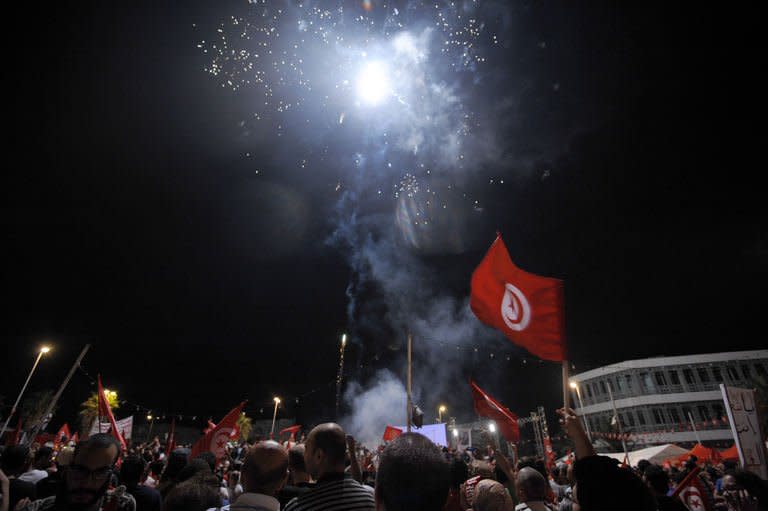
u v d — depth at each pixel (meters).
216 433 8.91
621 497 2.46
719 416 47.72
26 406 31.42
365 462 12.02
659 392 49.69
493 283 4.91
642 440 48.16
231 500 6.80
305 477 4.49
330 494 2.81
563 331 4.07
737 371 49.44
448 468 2.02
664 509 4.45
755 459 7.25
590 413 55.09
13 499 4.52
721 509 7.82
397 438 2.12
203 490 3.42
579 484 2.65
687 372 50.28
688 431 47.47
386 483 1.92
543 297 4.32
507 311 4.62
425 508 1.83
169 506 3.20
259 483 3.22
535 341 4.22
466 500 4.90
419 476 1.87
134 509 3.58
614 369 52.91
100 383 9.42
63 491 2.89
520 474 4.09
